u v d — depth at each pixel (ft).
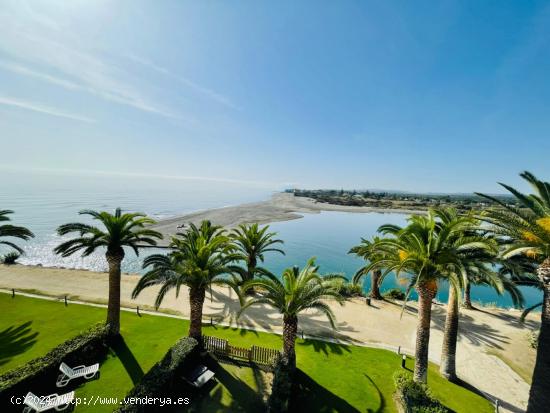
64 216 217.15
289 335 44.01
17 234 69.97
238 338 57.06
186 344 46.19
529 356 57.26
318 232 239.09
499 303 105.40
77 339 46.01
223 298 79.51
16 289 77.30
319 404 39.81
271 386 42.60
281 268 148.15
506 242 48.47
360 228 267.39
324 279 48.57
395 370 48.67
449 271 39.42
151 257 51.21
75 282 85.97
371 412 38.63
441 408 35.68
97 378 42.01
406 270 43.75
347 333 62.54
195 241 57.57
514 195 33.17
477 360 54.80
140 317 63.31
